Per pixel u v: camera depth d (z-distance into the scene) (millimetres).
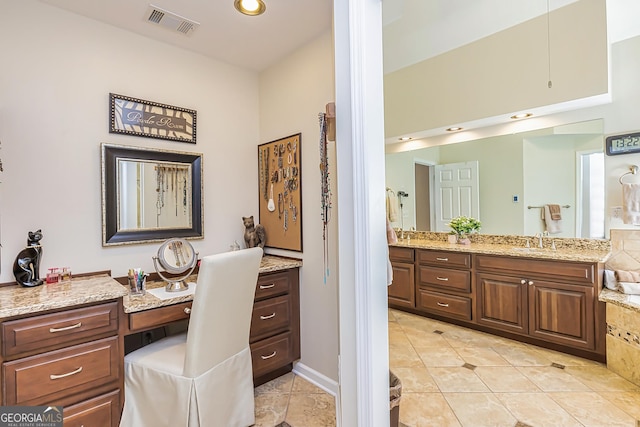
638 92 2580
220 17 1961
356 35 1005
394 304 3727
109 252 1984
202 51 2371
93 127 1931
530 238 3172
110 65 1999
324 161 1376
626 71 2621
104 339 1509
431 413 1862
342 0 1052
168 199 2223
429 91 3465
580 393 2041
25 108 1718
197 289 1484
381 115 1040
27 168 1722
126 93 2057
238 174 2613
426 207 3887
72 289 1588
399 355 2645
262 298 2162
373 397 1008
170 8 1865
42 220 1763
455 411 1879
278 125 2551
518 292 2824
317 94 2221
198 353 1500
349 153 1027
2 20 1662
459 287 3197
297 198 2377
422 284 3482
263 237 2625
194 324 1485
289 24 2055
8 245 1666
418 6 2404
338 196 1083
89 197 1913
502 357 2582
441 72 3357
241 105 2635
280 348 2258
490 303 2998
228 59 2504
